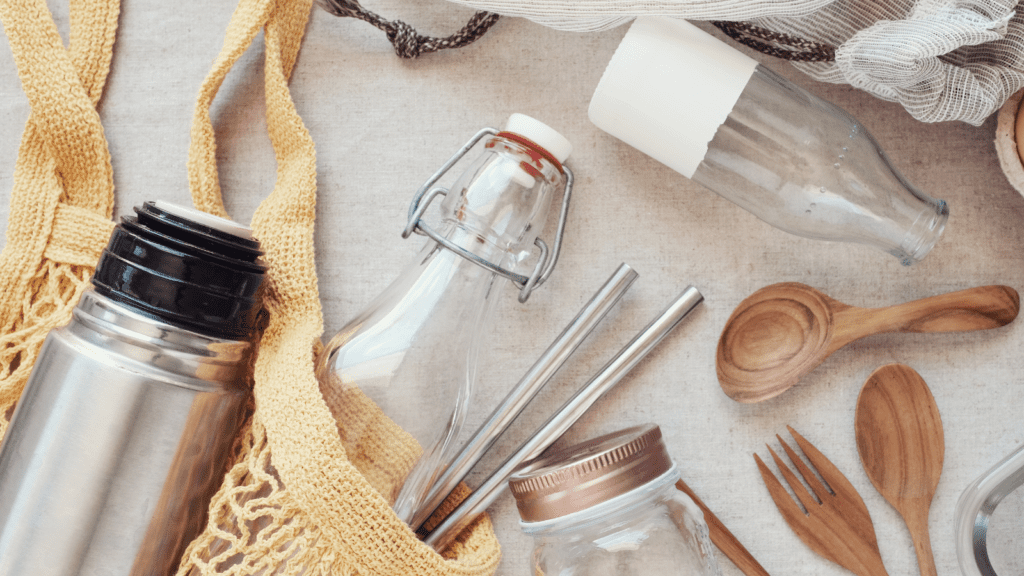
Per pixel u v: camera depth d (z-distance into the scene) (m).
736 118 0.39
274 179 0.46
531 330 0.45
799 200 0.40
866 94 0.44
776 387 0.43
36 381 0.36
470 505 0.42
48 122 0.43
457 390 0.39
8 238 0.42
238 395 0.38
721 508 0.45
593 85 0.45
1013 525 0.45
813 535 0.44
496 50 0.45
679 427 0.45
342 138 0.45
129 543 0.36
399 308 0.38
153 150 0.46
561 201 0.45
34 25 0.43
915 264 0.44
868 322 0.43
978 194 0.44
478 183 0.37
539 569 0.41
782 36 0.39
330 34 0.45
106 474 0.35
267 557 0.35
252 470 0.37
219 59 0.42
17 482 0.35
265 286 0.42
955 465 0.44
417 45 0.43
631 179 0.45
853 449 0.45
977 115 0.38
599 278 0.45
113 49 0.46
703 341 0.45
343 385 0.38
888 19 0.39
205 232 0.35
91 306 0.35
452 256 0.39
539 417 0.45
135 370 0.34
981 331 0.44
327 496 0.35
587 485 0.35
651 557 0.39
